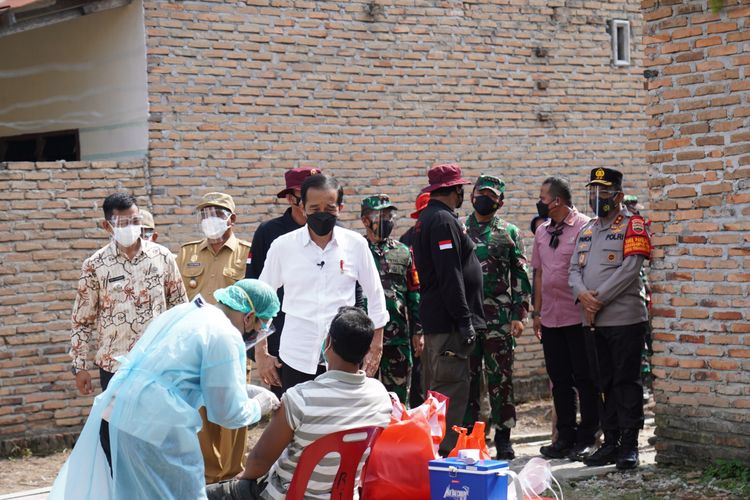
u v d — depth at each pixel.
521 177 11.48
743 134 7.18
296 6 10.28
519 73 11.46
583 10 11.81
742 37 7.16
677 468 7.59
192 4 9.80
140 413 4.55
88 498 4.64
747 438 7.21
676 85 7.52
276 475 4.80
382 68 10.72
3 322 8.99
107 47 9.94
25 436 9.08
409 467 4.95
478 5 11.22
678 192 7.54
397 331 8.38
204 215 7.58
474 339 7.43
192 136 9.80
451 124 11.09
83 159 10.41
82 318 6.90
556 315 8.21
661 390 7.70
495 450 9.00
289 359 6.38
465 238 7.67
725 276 7.31
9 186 9.01
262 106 10.12
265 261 6.56
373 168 10.67
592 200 7.70
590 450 8.22
